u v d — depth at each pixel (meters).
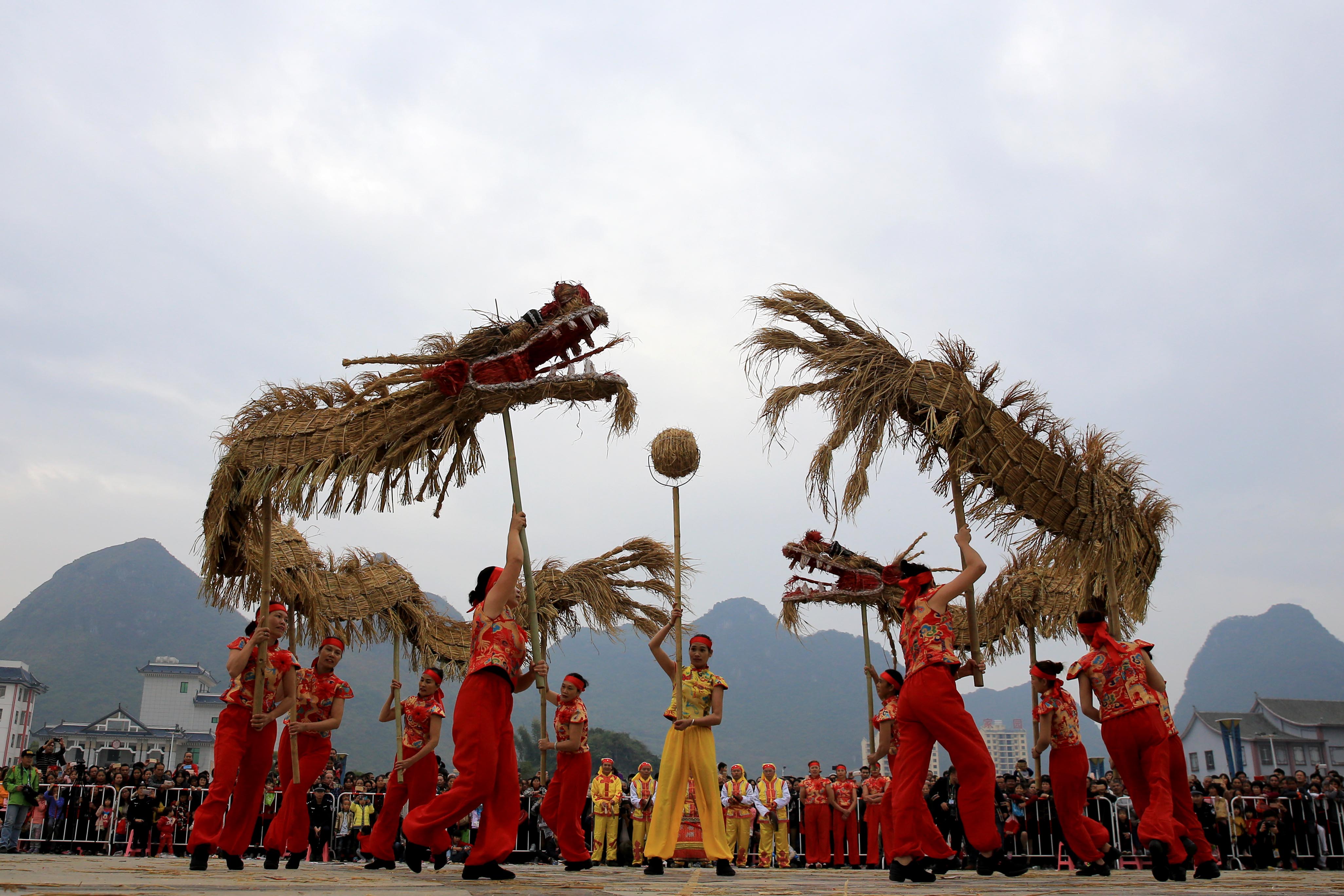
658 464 6.38
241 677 5.33
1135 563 6.53
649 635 11.77
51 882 2.74
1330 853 12.09
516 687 4.82
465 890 2.88
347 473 5.72
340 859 12.56
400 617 10.89
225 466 6.11
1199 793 12.12
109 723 65.56
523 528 4.86
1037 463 5.93
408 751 7.00
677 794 5.81
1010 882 4.29
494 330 5.64
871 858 10.21
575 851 7.09
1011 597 10.52
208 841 4.81
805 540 10.63
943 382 5.73
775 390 6.02
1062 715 6.57
